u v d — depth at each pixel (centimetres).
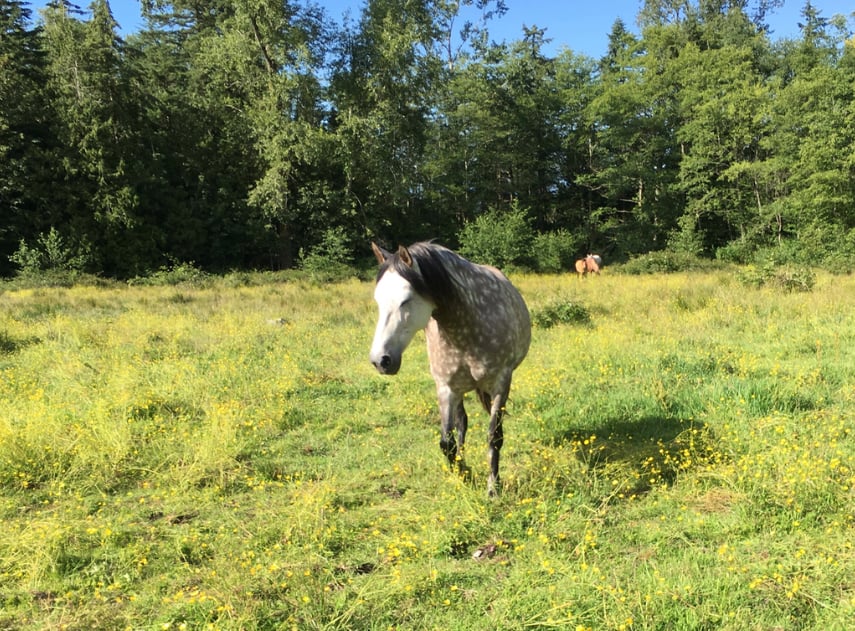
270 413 568
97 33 2825
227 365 747
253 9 2759
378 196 3275
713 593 266
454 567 304
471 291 375
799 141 2847
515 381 671
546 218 3953
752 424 485
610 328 952
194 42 3444
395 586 279
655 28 3838
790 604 259
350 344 924
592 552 312
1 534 338
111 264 2750
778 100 2973
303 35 2838
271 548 328
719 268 2544
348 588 287
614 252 3738
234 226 3077
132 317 1145
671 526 338
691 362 697
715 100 3155
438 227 3788
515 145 3791
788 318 1016
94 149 2672
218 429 498
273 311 1294
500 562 309
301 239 3259
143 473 443
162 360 800
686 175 3397
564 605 258
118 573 311
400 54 2928
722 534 329
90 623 267
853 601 254
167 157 3088
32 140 2681
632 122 3566
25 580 303
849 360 702
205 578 296
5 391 632
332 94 3055
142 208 2844
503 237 2980
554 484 388
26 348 891
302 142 2769
